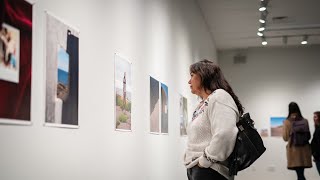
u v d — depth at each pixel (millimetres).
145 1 3615
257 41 10383
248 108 11164
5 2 1491
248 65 11289
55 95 1856
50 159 1807
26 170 1614
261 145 2182
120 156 2768
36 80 1701
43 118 1746
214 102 2213
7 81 1490
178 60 5191
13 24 1537
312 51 10953
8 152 1502
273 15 8117
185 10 5852
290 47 11086
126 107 2922
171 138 4578
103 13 2535
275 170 10828
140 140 3283
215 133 2143
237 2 7270
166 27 4516
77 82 2102
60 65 1913
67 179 1968
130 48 3102
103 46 2512
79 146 2115
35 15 1708
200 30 7621
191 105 6129
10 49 1513
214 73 2402
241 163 2148
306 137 7184
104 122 2475
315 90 10844
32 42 1675
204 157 2168
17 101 1552
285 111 10984
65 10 2002
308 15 8125
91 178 2256
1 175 1461
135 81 3201
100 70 2441
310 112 10820
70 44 2035
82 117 2162
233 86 11297
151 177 3617
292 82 11000
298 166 7176
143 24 3523
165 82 4355
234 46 10992
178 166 4930
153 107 3742
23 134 1600
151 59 3773
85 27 2244
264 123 11039
